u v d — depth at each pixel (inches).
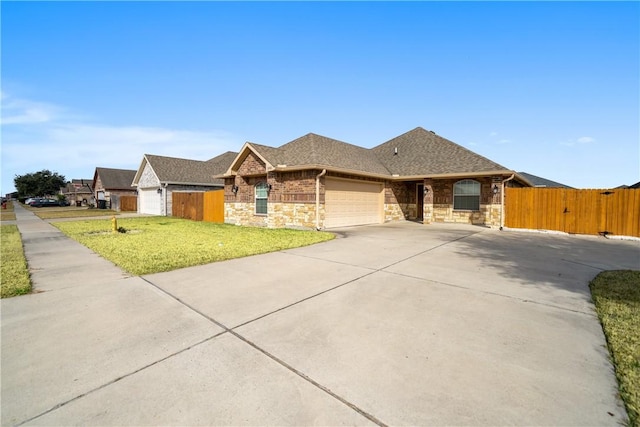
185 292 200.7
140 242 410.6
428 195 668.1
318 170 530.3
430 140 781.9
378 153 850.8
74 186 2501.2
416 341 133.3
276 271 254.4
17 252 339.9
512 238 456.8
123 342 133.0
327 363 115.9
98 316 161.2
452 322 153.3
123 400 95.0
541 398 95.3
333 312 166.1
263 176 630.5
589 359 118.9
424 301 183.0
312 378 106.3
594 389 99.9
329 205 564.1
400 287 210.4
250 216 662.5
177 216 940.6
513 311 168.1
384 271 253.6
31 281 225.3
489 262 289.6
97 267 269.1
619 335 136.8
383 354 122.4
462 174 609.0
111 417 87.3
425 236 467.8
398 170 727.1
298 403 93.1
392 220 745.6
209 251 341.1
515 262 290.8
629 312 164.4
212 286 213.8
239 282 223.3
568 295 195.6
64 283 220.7
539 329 145.7
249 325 150.2
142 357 120.6
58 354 122.8
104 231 548.4
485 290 204.5
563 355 121.9
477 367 113.1
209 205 789.9
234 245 381.1
